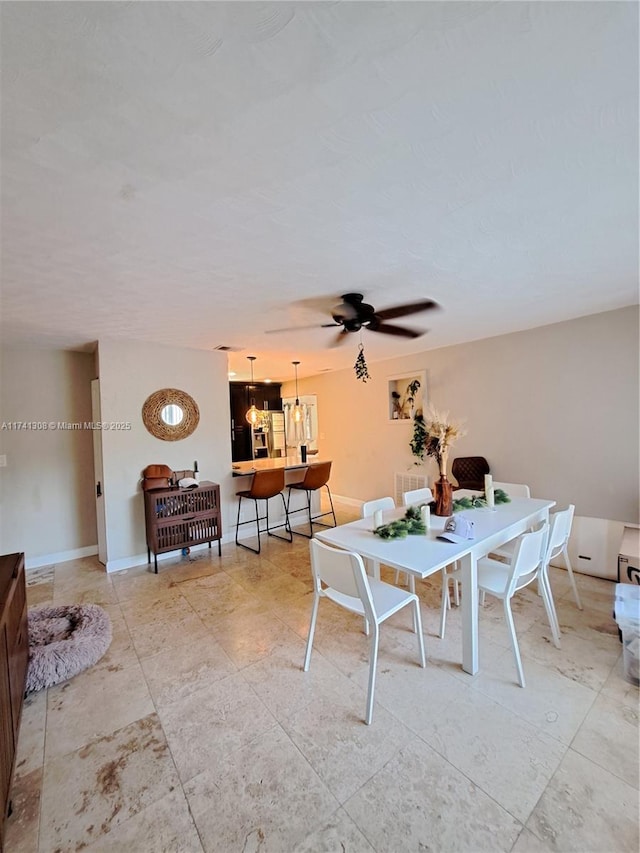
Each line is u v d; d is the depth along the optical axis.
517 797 1.36
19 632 1.82
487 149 1.20
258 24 0.78
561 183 1.39
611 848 1.19
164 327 3.20
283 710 1.81
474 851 1.19
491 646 2.27
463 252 1.97
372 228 1.69
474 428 4.22
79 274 2.04
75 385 4.09
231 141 1.11
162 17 0.76
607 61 0.90
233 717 1.78
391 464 5.38
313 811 1.33
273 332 3.51
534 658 2.14
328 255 1.94
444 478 2.66
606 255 2.04
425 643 2.33
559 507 3.55
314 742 1.62
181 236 1.68
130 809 1.36
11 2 0.72
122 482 3.69
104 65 0.86
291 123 1.05
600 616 2.58
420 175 1.32
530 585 3.11
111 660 2.24
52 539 3.95
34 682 1.96
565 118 1.07
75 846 1.25
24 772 1.52
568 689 1.89
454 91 0.97
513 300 2.82
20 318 2.81
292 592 3.10
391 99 0.99
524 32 0.82
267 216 1.55
